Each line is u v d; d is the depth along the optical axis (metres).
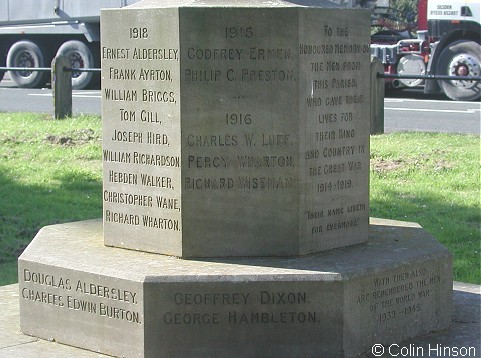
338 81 5.35
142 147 5.34
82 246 5.51
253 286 5.00
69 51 20.19
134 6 5.38
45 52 20.86
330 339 5.04
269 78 5.17
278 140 5.20
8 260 7.11
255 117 5.19
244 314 5.02
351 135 5.44
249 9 5.14
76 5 19.83
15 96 18.05
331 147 5.36
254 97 5.18
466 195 8.64
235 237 5.25
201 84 5.17
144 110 5.30
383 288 5.20
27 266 5.36
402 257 5.33
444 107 15.88
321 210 5.35
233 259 5.24
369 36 5.47
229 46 5.15
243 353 5.03
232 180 5.22
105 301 5.12
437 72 17.89
